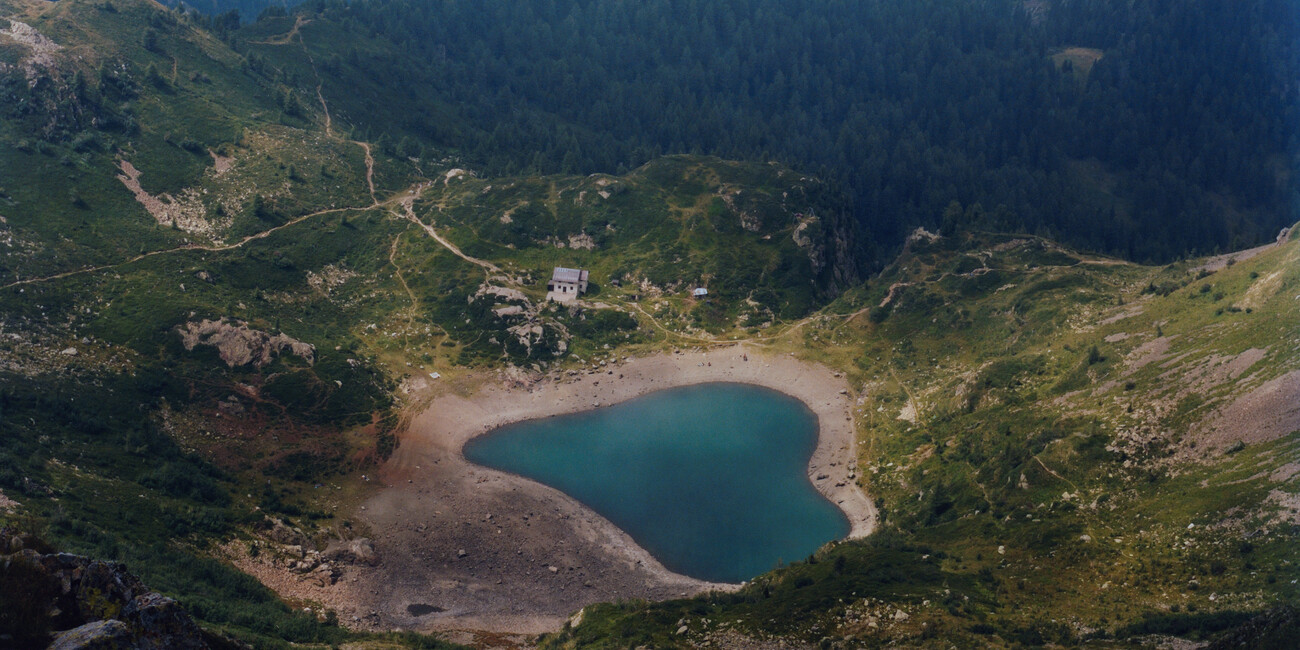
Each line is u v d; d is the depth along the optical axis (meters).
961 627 107.31
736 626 114.75
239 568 136.00
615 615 125.31
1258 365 138.75
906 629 108.12
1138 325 172.88
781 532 159.50
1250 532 115.06
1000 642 104.12
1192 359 151.12
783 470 179.25
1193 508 123.69
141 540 130.50
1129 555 121.50
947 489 157.12
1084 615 111.12
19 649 56.56
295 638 116.44
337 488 168.62
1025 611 113.25
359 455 178.88
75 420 157.38
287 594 134.62
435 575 146.50
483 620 135.75
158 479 150.38
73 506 131.00
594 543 156.00
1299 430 124.62
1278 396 131.00
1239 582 109.19
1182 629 101.94
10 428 145.62
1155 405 145.50
